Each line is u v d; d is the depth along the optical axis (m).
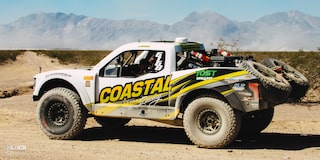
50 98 8.80
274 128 10.52
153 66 8.34
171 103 8.11
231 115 7.63
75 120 8.71
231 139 7.70
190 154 7.37
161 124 11.10
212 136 7.75
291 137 9.21
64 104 8.75
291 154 7.38
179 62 8.36
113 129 10.27
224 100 7.84
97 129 10.27
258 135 9.45
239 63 8.05
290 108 14.23
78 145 8.22
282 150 7.76
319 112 13.31
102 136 9.31
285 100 7.79
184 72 8.01
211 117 7.81
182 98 8.00
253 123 9.18
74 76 8.83
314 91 17.47
